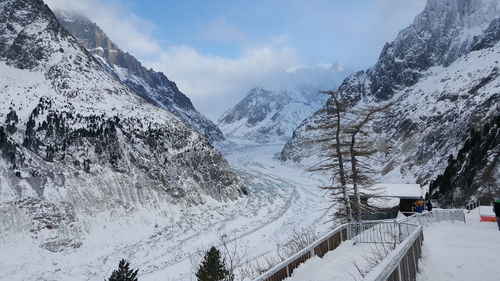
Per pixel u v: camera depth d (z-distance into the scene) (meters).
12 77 70.69
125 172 55.72
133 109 70.31
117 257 39.03
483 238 16.39
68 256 38.34
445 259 11.03
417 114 101.81
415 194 42.88
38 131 53.28
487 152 48.31
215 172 70.81
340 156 24.72
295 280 10.24
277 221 56.69
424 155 81.06
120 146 58.88
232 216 59.00
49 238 40.12
